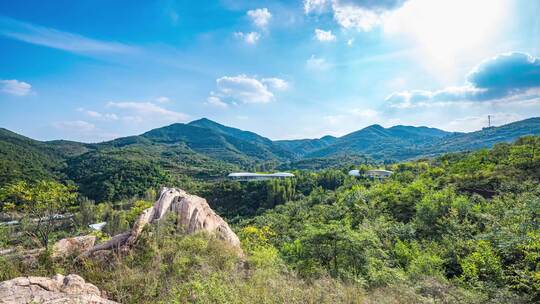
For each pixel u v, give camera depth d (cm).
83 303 609
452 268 1664
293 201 7788
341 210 3553
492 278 1258
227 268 1020
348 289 976
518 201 2320
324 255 1447
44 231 1560
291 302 796
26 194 1716
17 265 936
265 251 1314
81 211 5509
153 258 1012
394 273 1282
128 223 4156
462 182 3753
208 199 8681
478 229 2077
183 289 754
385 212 3284
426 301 977
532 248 1204
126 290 812
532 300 1056
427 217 2534
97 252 1095
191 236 1258
